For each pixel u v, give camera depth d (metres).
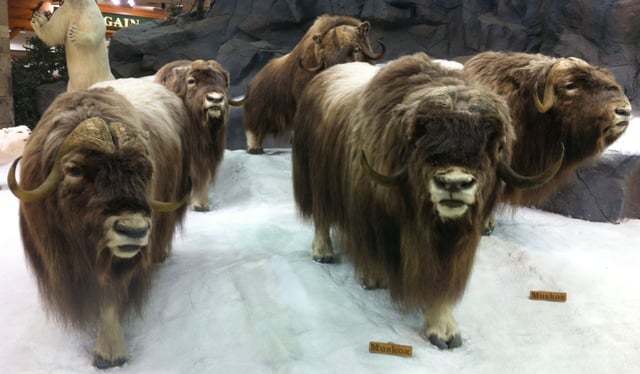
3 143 7.37
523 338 3.27
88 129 2.45
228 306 3.48
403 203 2.94
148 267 3.18
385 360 2.92
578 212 5.86
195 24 11.34
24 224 2.93
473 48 9.55
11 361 2.96
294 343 3.04
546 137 4.68
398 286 3.34
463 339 3.24
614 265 4.41
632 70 7.86
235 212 5.81
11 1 12.33
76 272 2.79
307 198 4.45
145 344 3.19
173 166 3.68
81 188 2.42
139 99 3.75
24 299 3.61
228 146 10.36
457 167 2.41
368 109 3.18
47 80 12.46
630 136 6.38
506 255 4.48
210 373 2.82
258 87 7.84
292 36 11.11
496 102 2.79
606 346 3.18
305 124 4.27
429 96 2.62
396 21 10.20
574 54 8.19
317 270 4.05
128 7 13.44
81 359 3.02
